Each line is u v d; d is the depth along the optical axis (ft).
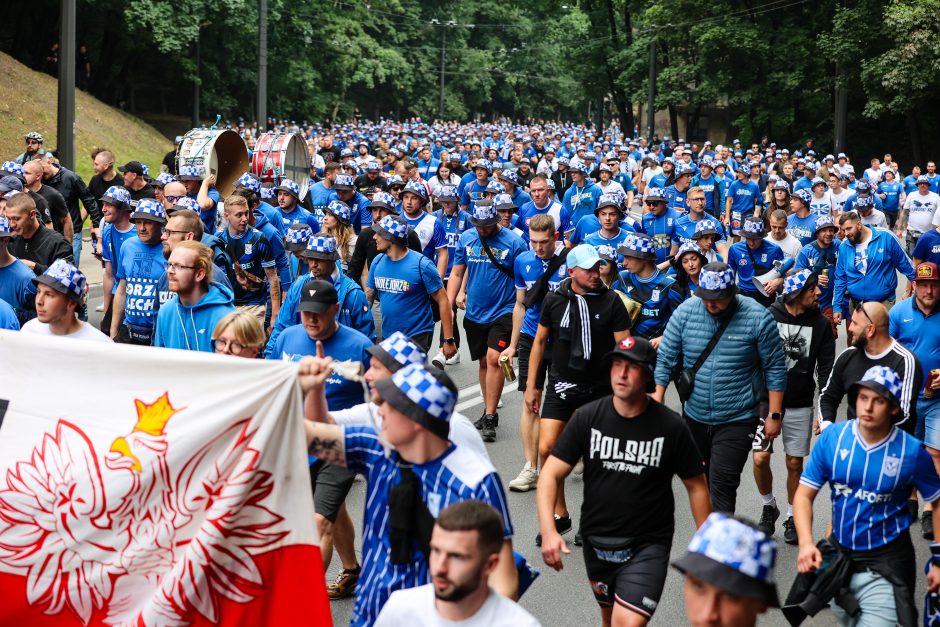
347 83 229.86
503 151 118.11
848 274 38.99
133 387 15.15
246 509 14.57
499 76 317.22
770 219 39.88
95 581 15.15
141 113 173.78
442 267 41.34
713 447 23.25
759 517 27.55
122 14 146.51
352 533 22.07
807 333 25.66
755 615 11.07
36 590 15.28
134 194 44.06
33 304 27.04
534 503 27.81
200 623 14.65
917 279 26.03
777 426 23.20
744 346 22.88
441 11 291.99
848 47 135.74
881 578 17.31
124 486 15.05
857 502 17.44
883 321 22.47
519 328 31.27
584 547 18.04
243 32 165.89
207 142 57.77
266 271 33.27
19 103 114.62
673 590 22.90
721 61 165.37
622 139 171.22
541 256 30.14
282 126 168.76
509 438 33.94
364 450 14.37
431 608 12.17
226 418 14.73
